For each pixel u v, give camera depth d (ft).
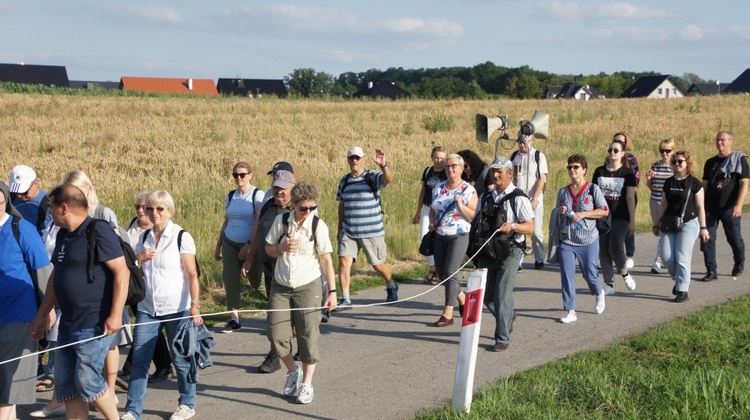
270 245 19.45
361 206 28.53
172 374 21.71
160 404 19.31
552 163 73.41
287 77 421.59
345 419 17.89
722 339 22.07
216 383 20.79
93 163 65.98
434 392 19.57
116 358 18.31
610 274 30.48
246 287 32.07
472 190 25.68
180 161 66.49
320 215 42.83
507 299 23.11
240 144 83.92
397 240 39.27
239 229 25.71
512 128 111.75
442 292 31.89
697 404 16.40
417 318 27.63
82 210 15.90
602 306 27.45
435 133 103.24
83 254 15.75
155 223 18.65
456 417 16.44
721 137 32.48
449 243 25.84
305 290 19.07
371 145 85.56
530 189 34.65
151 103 145.89
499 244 22.56
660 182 34.42
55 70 317.63
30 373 16.39
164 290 18.13
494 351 23.11
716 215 32.78
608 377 18.89
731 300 28.60
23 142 79.10
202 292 31.12
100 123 104.83
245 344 24.56
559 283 32.99
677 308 28.09
